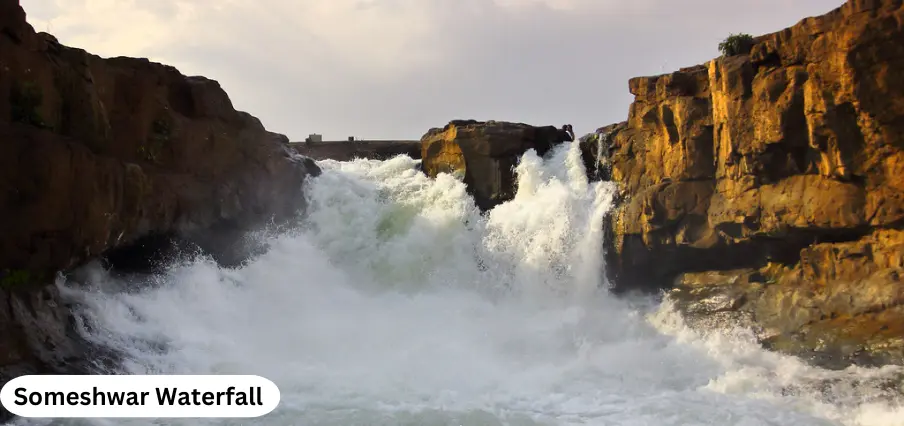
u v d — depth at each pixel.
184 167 21.61
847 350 16.95
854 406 14.70
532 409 14.90
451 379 16.55
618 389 16.25
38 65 16.05
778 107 19.03
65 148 15.55
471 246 25.56
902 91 16.86
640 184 23.45
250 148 24.16
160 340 17.53
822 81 18.05
